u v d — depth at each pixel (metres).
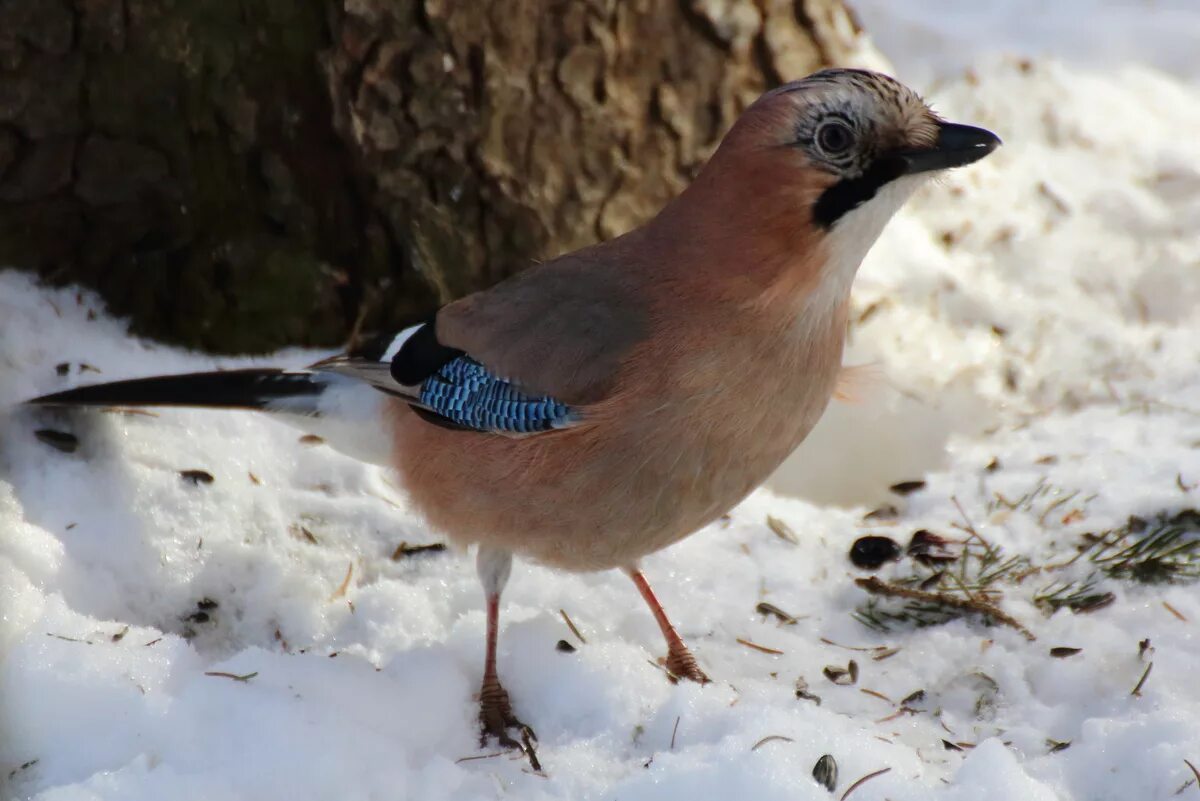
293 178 9.95
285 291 10.09
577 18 10.39
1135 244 12.40
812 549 9.30
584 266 7.94
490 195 10.37
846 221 7.45
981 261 12.20
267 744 6.75
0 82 9.24
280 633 8.45
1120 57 14.62
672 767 6.71
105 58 9.37
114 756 6.84
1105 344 11.29
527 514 7.87
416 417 8.30
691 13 10.91
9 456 8.84
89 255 9.85
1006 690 7.95
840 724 7.20
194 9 9.46
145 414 9.41
